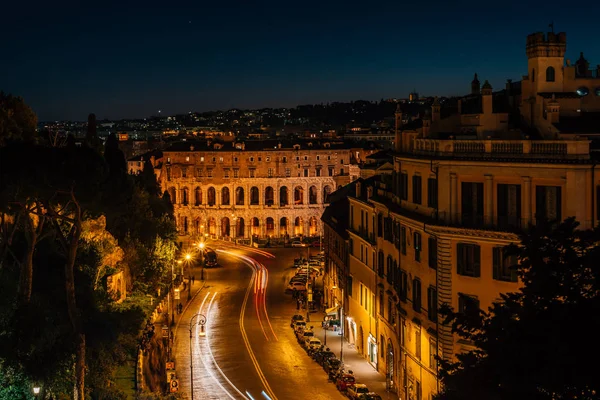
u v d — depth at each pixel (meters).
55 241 80.69
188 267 159.12
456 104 78.81
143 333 85.56
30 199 64.31
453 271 62.69
